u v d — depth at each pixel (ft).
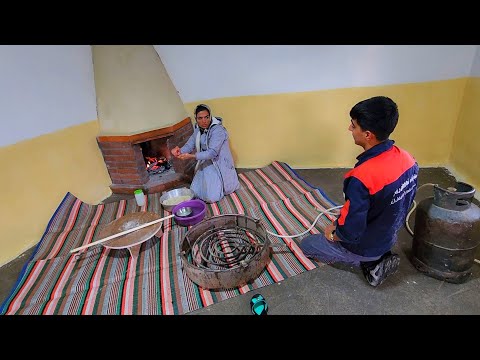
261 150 10.50
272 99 9.51
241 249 6.15
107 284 5.96
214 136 7.82
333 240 5.24
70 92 8.38
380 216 4.38
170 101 9.77
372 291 5.34
